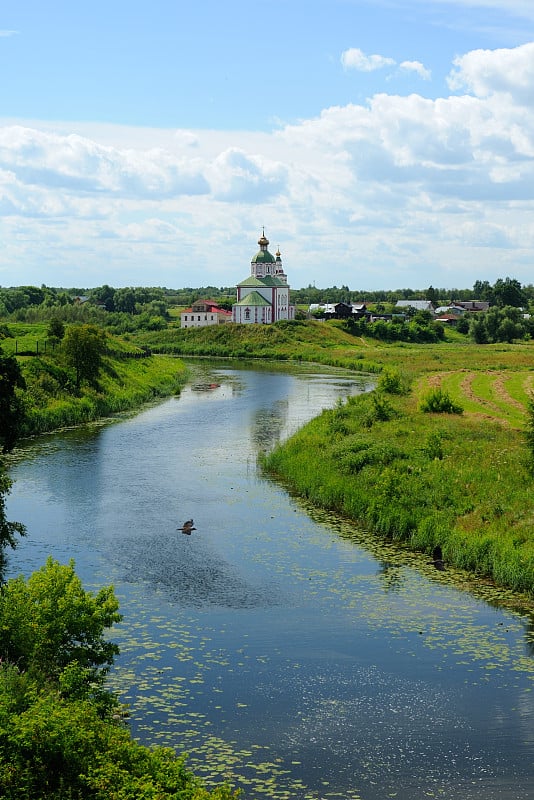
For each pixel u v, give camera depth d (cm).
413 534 4547
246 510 5194
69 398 8856
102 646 2794
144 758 2112
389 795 2327
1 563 4153
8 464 6384
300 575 4069
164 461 6600
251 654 3197
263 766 2458
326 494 5294
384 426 7169
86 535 4644
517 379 12119
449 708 2806
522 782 2402
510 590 3912
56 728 2067
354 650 3247
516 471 5394
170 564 4197
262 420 8738
